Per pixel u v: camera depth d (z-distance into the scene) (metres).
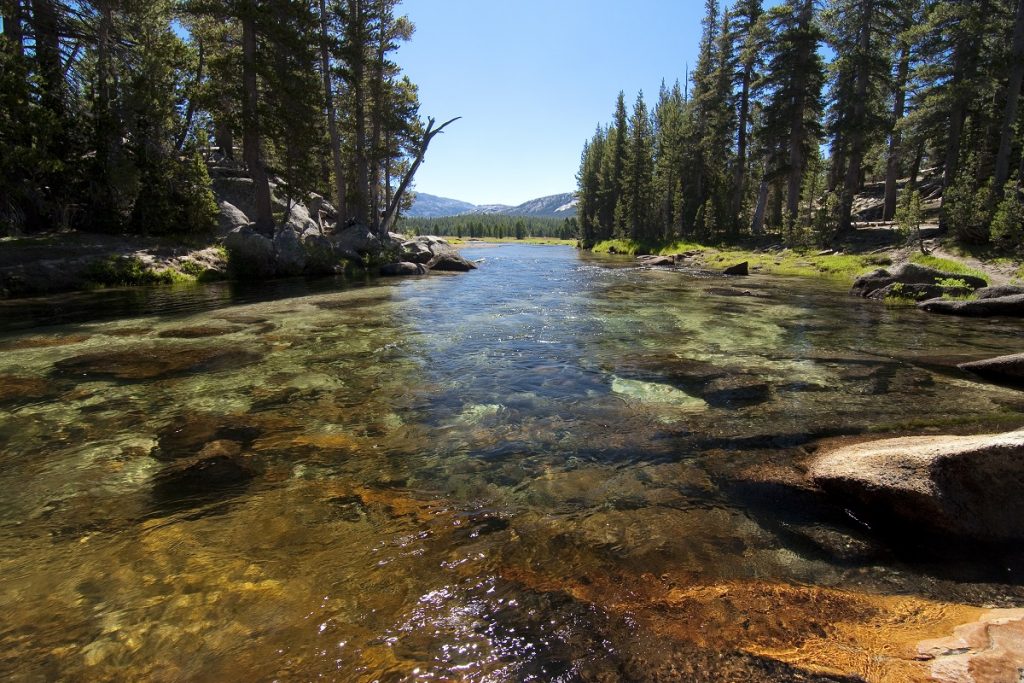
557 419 6.25
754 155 39.50
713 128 41.88
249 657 2.71
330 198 42.44
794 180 33.66
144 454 5.20
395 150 36.16
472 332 11.12
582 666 2.65
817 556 3.63
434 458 5.19
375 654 2.73
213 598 3.15
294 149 27.73
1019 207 20.78
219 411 6.42
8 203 19.41
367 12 28.92
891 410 6.42
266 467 4.96
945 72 26.59
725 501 4.36
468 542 3.77
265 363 8.58
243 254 22.30
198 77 30.83
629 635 2.86
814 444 5.45
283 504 4.28
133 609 3.06
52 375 7.75
